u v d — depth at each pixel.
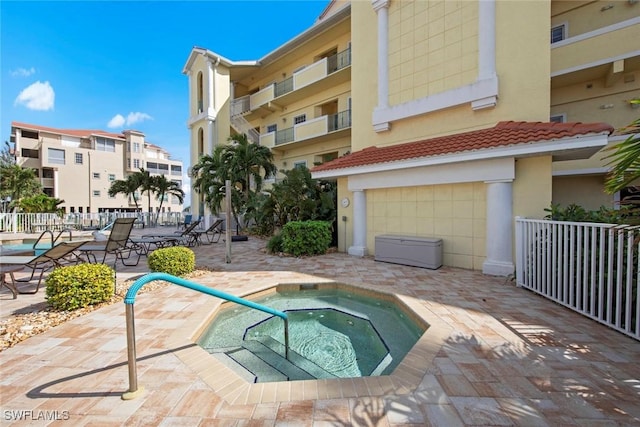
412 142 8.74
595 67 8.82
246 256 9.09
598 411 2.09
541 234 4.93
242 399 2.27
